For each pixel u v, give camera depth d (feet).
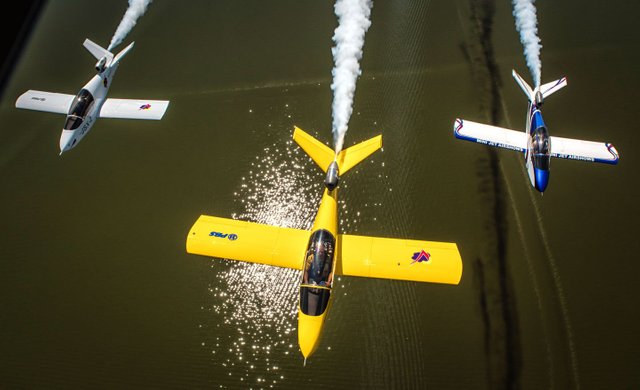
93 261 58.90
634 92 71.20
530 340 53.21
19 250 59.62
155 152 67.41
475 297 55.93
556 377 51.03
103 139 68.54
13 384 50.34
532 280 57.16
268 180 65.00
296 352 52.65
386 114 69.82
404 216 61.67
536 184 62.13
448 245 56.75
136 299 56.13
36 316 54.85
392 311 54.85
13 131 68.85
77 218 62.13
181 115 70.49
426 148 66.85
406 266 54.65
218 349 52.80
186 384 50.47
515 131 66.90
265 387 50.34
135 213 62.49
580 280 57.16
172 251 59.72
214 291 56.90
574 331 53.83
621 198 62.90
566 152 64.39
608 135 67.77
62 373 51.08
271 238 56.65
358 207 62.28
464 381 50.70
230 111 70.85
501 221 61.31
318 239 53.31
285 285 57.26
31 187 64.44
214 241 56.08
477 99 71.05
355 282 56.65
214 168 65.98
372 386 50.42
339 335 53.31
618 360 51.90
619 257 58.65
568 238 60.08
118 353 52.37
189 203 63.21
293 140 68.03
